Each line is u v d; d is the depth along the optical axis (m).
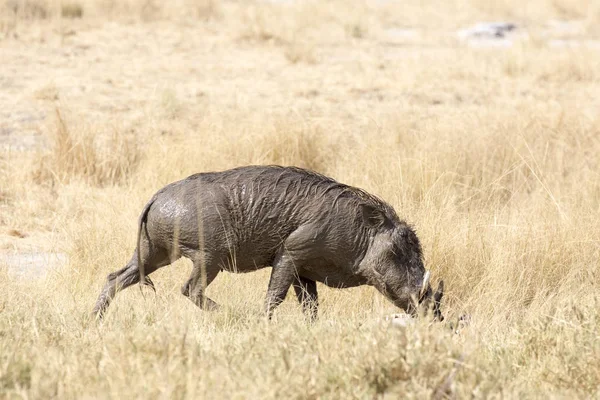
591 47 80.50
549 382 19.98
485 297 28.80
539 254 30.97
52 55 65.94
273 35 77.12
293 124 45.72
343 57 72.38
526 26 91.00
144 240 25.55
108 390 17.50
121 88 58.31
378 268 25.14
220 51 71.56
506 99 59.53
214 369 18.84
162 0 85.56
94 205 37.75
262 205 24.77
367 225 25.12
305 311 25.64
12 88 56.78
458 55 74.06
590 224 32.84
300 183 25.03
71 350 20.45
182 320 23.41
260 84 61.50
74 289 28.41
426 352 18.98
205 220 24.59
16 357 18.95
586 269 30.86
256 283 29.14
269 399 17.11
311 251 24.94
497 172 41.34
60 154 43.16
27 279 29.53
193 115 52.34
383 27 87.50
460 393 17.83
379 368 18.47
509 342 22.64
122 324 23.69
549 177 40.09
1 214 37.88
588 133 47.12
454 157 41.56
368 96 59.16
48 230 36.56
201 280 24.89
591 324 22.27
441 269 29.98
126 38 73.25
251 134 44.22
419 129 47.34
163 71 63.88
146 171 40.84
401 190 35.50
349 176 39.12
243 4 92.75
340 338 20.53
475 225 32.09
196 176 25.39
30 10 76.38
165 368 17.95
